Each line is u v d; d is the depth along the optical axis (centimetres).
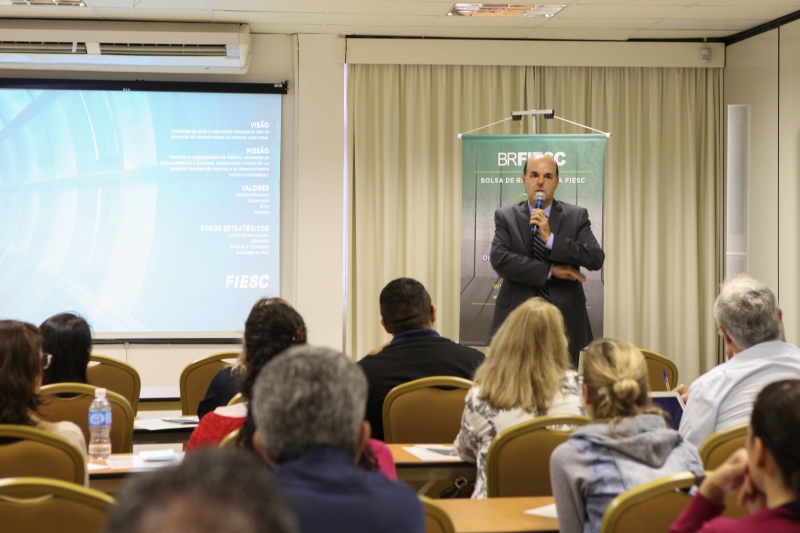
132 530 55
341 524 124
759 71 636
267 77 656
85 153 638
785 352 269
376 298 668
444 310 675
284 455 134
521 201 604
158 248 648
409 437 309
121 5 570
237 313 655
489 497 242
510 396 254
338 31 645
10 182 632
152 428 334
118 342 644
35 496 173
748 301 272
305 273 657
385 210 662
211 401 330
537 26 632
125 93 640
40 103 633
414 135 667
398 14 596
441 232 669
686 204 688
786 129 604
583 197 601
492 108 671
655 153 684
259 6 575
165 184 646
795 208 594
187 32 609
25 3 568
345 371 138
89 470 250
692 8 585
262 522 56
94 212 640
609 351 201
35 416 238
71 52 605
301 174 656
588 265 595
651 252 686
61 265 638
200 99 648
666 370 454
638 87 683
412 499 131
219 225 652
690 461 192
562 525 194
